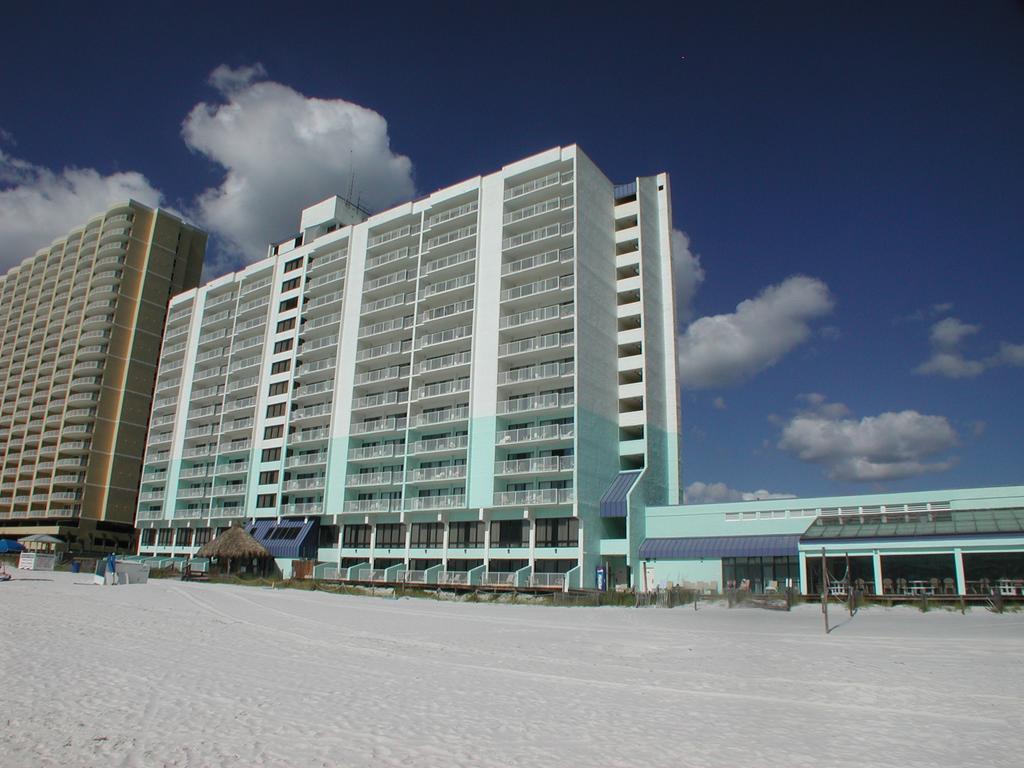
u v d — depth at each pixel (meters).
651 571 56.25
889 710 12.70
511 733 10.73
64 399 109.69
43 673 14.37
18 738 9.72
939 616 34.62
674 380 68.19
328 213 88.50
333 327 80.44
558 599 45.69
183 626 24.50
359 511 69.06
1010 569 40.53
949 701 13.51
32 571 64.50
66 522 102.19
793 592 43.59
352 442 74.19
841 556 45.81
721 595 44.38
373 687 14.12
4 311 132.12
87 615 26.59
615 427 64.12
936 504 47.91
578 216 64.19
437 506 63.72
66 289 119.44
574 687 14.78
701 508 57.09
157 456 97.38
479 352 66.25
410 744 9.98
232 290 97.62
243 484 84.06
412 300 74.44
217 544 70.12
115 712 11.35
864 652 20.69
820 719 11.98
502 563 59.97
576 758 9.52
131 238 114.81
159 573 70.12
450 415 66.19
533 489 60.81
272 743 9.86
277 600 41.22
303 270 85.88
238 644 20.28
